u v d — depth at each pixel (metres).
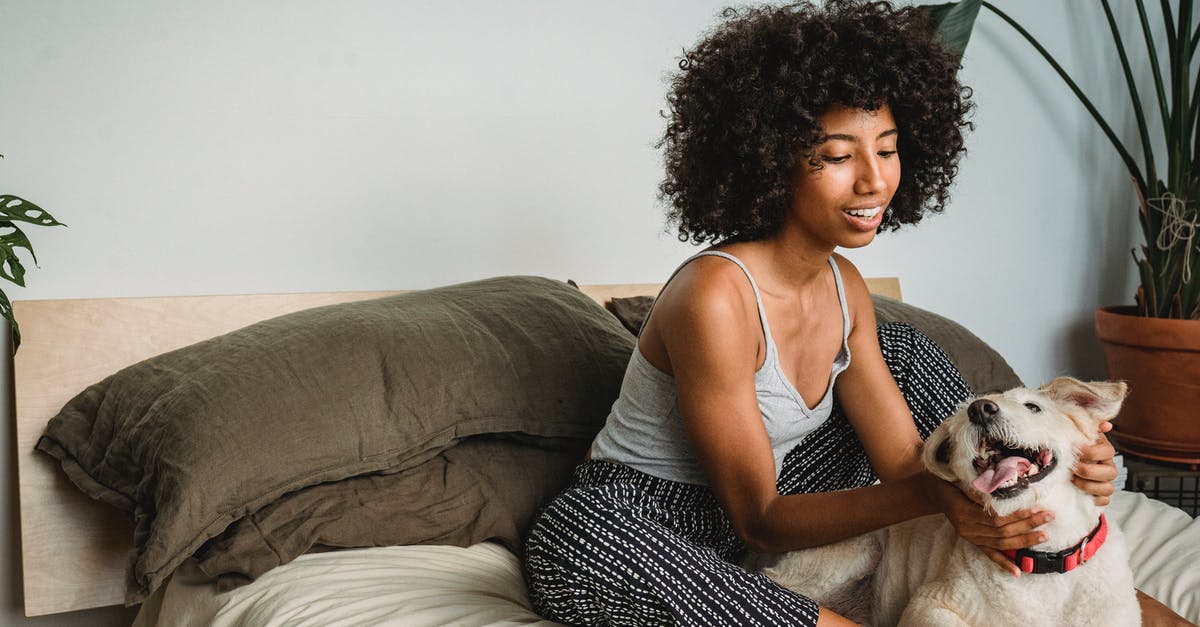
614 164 2.40
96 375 1.84
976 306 2.90
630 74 2.40
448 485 1.56
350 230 2.14
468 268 2.27
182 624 1.42
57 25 1.88
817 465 1.46
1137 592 1.33
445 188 2.22
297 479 1.45
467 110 2.23
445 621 1.21
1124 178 3.03
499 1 2.24
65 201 1.90
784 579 1.36
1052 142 2.94
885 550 1.32
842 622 1.16
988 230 2.89
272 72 2.04
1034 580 1.13
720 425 1.24
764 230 1.32
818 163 1.21
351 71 2.11
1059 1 2.90
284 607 1.27
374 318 1.66
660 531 1.15
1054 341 3.02
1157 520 1.64
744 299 1.26
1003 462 1.03
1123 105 3.00
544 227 2.34
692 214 1.40
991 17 2.83
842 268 1.45
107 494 1.53
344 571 1.38
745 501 1.25
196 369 1.56
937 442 1.08
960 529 1.10
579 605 1.21
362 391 1.54
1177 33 2.80
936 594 1.20
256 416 1.45
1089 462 1.10
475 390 1.61
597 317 1.85
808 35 1.24
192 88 1.98
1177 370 2.54
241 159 2.03
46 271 1.89
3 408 1.84
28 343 1.80
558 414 1.65
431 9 2.18
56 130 1.89
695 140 1.34
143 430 1.50
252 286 2.06
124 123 1.93
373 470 1.51
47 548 1.77
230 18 2.00
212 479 1.38
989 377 2.07
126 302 1.89
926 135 1.36
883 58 1.24
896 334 1.56
